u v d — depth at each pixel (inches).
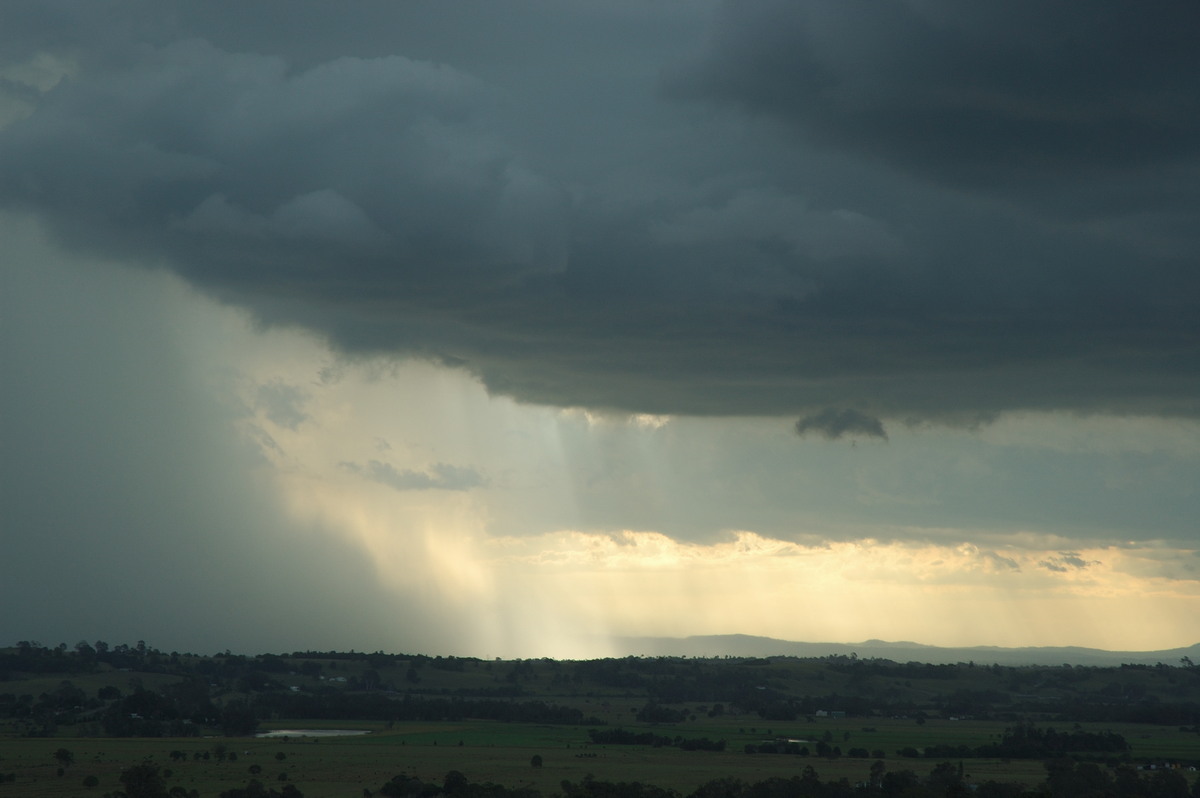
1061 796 7081.7
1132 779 7480.3
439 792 6983.3
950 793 6555.1
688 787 7308.1
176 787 6953.7
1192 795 7160.4
